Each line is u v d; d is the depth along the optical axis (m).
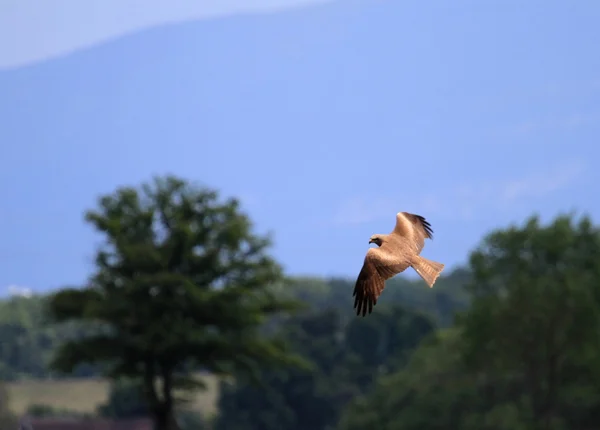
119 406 101.50
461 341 76.12
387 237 12.88
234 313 55.06
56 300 56.78
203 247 57.19
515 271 73.62
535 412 69.75
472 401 76.31
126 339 55.53
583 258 72.94
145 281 52.81
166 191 57.88
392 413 82.44
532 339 67.69
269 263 58.75
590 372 70.25
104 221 56.44
